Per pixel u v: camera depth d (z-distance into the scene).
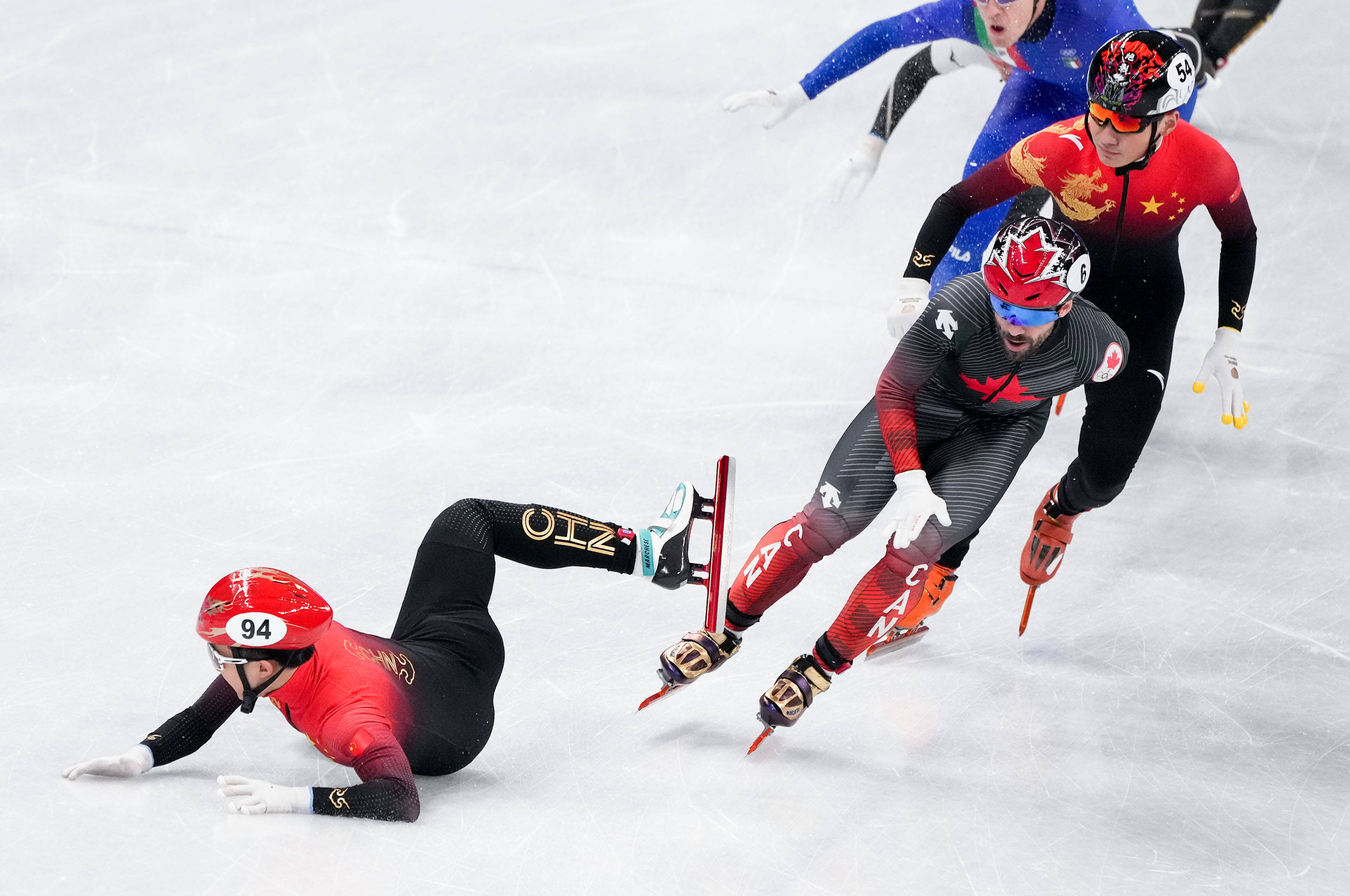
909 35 17.83
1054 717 11.88
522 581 14.20
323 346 20.00
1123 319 12.87
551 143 27.08
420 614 10.82
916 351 10.88
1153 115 11.37
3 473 16.16
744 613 11.68
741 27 31.88
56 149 27.36
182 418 17.77
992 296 10.38
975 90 27.94
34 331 20.34
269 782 10.37
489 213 24.59
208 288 21.86
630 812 10.20
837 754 11.23
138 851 9.12
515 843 9.62
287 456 16.77
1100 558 14.80
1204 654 12.90
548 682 12.33
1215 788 10.80
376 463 16.59
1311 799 10.66
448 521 11.26
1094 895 9.30
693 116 27.77
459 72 30.58
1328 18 29.45
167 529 14.92
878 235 23.56
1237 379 12.73
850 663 11.16
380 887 8.85
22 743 10.80
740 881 9.27
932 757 11.21
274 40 33.06
